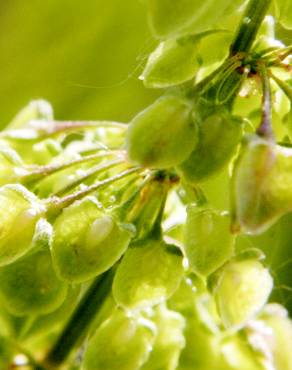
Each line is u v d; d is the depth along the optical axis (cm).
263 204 10
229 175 11
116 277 11
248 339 12
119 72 17
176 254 11
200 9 10
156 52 11
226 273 11
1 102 17
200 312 12
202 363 12
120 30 17
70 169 12
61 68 17
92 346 11
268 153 10
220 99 11
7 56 17
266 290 11
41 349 12
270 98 11
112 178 11
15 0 17
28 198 11
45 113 13
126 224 11
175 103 10
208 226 11
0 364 12
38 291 11
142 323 11
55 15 17
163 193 11
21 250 11
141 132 10
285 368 12
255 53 11
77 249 11
